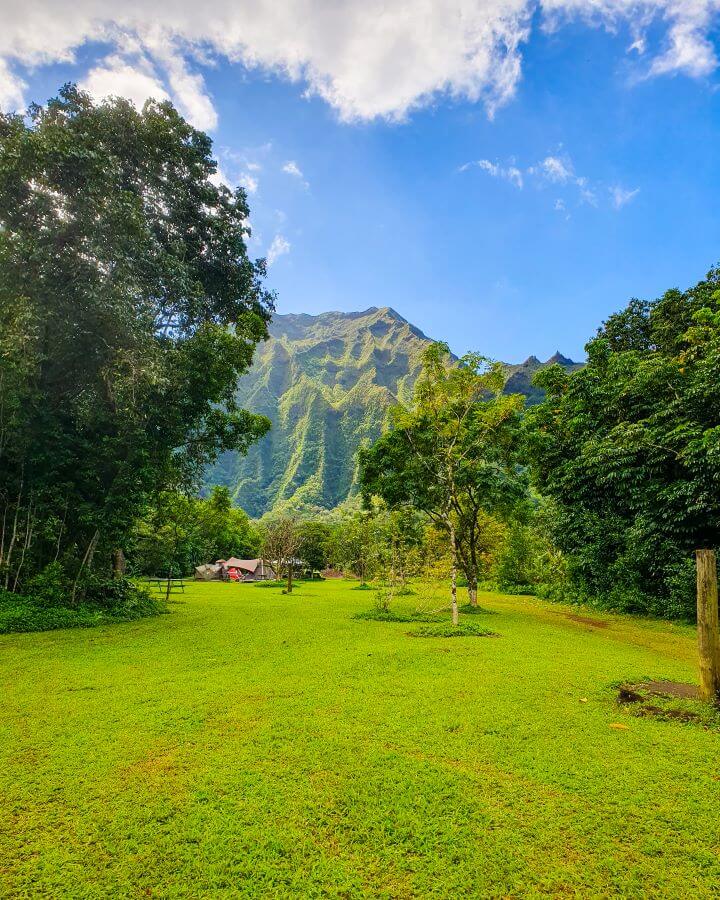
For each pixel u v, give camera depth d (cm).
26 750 467
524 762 441
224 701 613
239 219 1825
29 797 381
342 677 733
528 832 337
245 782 402
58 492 1370
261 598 2394
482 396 1470
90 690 666
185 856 311
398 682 704
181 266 1484
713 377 1440
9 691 660
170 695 640
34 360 1275
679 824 347
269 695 639
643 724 540
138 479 1431
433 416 1385
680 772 424
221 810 361
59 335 1337
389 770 423
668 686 685
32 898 275
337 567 5888
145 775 416
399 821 347
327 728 521
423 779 407
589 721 545
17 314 1222
